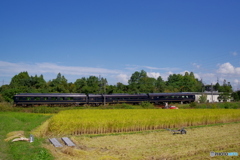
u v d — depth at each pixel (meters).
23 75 111.69
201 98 77.56
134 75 135.12
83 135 25.31
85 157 15.98
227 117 38.84
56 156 15.95
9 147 18.47
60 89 88.44
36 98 59.78
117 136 24.55
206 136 24.08
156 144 20.19
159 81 134.38
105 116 30.31
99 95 66.62
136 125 29.25
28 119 36.22
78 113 34.41
